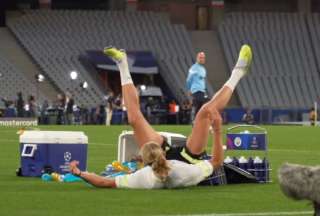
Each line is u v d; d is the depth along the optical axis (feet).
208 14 390.01
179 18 390.21
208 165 84.12
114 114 301.22
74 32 354.33
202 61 196.24
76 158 97.40
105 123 300.20
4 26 357.00
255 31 379.96
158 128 234.17
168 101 350.02
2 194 79.66
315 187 58.23
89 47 350.84
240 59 87.20
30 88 326.85
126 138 97.86
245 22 382.22
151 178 82.43
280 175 59.06
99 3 391.45
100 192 80.53
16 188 85.05
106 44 355.77
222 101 84.74
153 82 354.33
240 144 95.30
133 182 83.05
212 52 371.15
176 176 82.43
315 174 58.44
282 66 372.58
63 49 345.51
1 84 324.80
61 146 97.09
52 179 93.04
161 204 72.95
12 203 73.46
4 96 321.32
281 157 138.41
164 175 81.71
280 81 367.04
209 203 74.08
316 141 186.91
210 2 388.37
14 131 215.72
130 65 345.92
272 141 186.39
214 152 84.33
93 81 337.52
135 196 77.71
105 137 192.85
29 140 97.96
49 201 74.69
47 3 370.73
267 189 84.99
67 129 230.89
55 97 329.93
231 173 88.94
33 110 294.05
